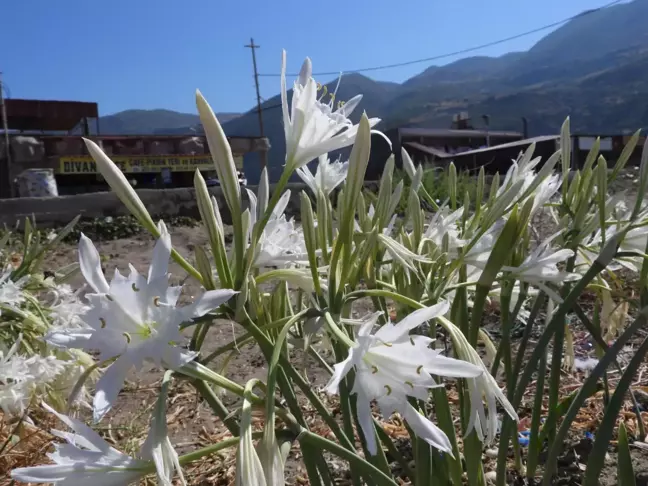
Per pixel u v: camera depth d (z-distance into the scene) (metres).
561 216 1.54
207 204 0.86
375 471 0.90
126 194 0.84
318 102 1.09
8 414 1.71
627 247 1.44
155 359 0.76
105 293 0.77
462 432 1.43
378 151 18.62
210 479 1.82
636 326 1.14
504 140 22.28
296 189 6.48
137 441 1.91
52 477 0.76
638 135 1.27
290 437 0.88
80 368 1.79
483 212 1.30
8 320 1.91
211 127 0.84
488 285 1.08
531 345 2.80
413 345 0.78
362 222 1.22
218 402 0.93
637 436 1.82
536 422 1.54
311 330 0.92
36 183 8.38
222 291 0.78
